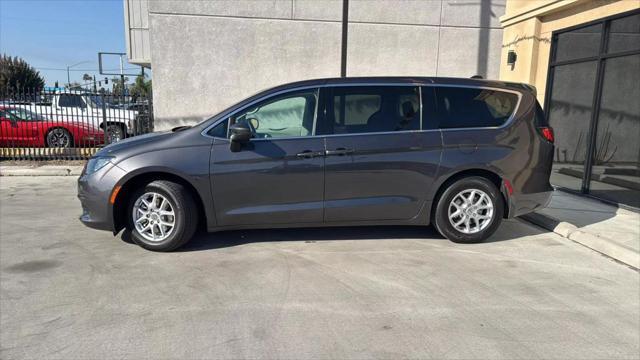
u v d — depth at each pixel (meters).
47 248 4.96
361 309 3.60
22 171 9.93
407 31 10.88
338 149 4.82
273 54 10.67
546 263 4.67
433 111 5.03
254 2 10.46
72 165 10.62
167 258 4.67
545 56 8.76
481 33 11.05
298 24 10.63
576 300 3.83
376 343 3.12
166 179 4.79
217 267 4.44
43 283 4.04
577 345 3.14
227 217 4.81
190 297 3.79
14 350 2.99
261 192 4.80
